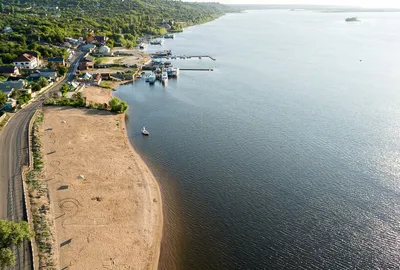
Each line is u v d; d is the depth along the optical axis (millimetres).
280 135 113312
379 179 86750
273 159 97375
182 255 63812
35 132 104625
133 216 71875
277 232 69125
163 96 157500
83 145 100875
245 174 89750
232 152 101812
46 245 60969
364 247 65000
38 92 145500
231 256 63656
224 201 78812
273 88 168500
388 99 150375
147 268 60062
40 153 92312
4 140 98188
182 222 72000
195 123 124375
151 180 86000
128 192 79500
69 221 68125
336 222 71562
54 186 78562
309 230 69438
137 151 101750
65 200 74125
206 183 85812
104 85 168500
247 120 126812
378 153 100500
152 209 75000
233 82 181750
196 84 178750
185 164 94750
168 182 86000
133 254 62469
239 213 74812
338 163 94875
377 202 77750
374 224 70812
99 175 85125
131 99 152500
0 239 52469
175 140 110000
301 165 94000
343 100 149375
